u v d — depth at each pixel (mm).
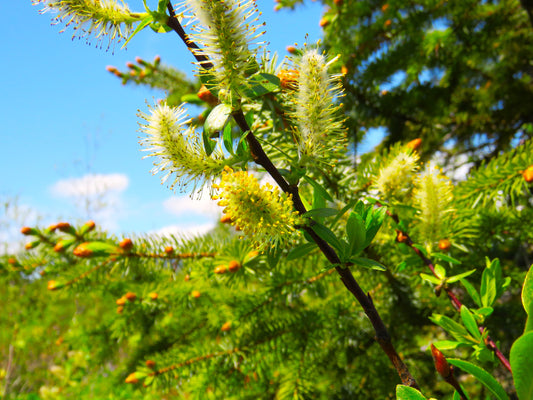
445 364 118
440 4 584
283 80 167
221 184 139
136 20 159
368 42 584
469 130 695
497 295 175
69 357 799
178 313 424
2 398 899
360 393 365
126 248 338
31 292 777
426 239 243
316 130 153
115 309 456
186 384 360
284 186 146
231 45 139
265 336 360
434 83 679
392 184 234
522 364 92
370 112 556
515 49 636
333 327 366
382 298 370
